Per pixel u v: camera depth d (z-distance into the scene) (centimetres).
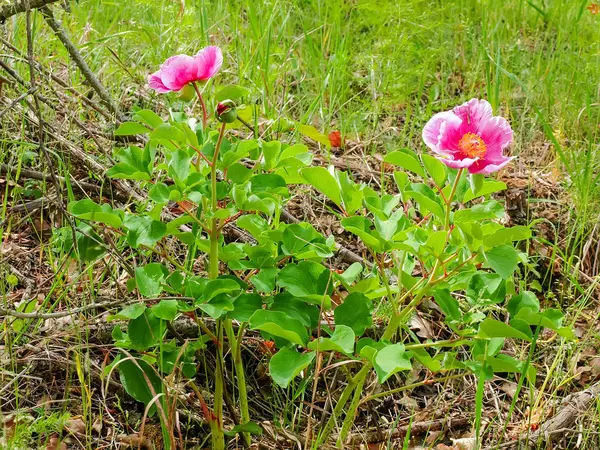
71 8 221
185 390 141
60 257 154
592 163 197
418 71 221
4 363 130
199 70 117
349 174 193
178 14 216
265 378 147
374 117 213
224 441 131
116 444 130
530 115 223
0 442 116
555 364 153
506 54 245
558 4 275
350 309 118
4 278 150
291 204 181
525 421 148
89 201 119
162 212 162
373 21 239
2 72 177
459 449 141
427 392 154
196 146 115
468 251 118
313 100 216
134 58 210
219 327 126
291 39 243
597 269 182
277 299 120
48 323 141
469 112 109
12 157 166
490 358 117
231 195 120
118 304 129
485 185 115
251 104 198
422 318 161
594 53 244
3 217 156
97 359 140
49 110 175
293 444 137
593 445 142
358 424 146
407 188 125
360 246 176
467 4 270
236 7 246
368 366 124
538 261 181
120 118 179
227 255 122
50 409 131
